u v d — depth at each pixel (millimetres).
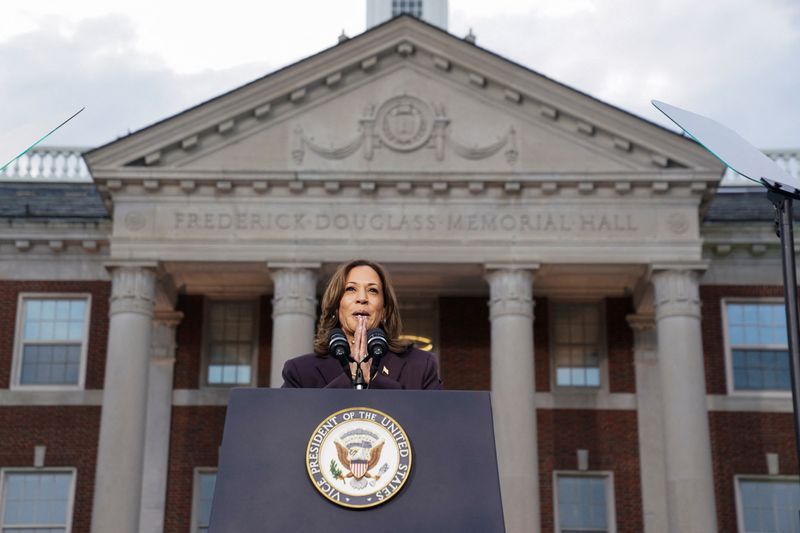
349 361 4391
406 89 27547
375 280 4766
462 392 3691
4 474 28797
